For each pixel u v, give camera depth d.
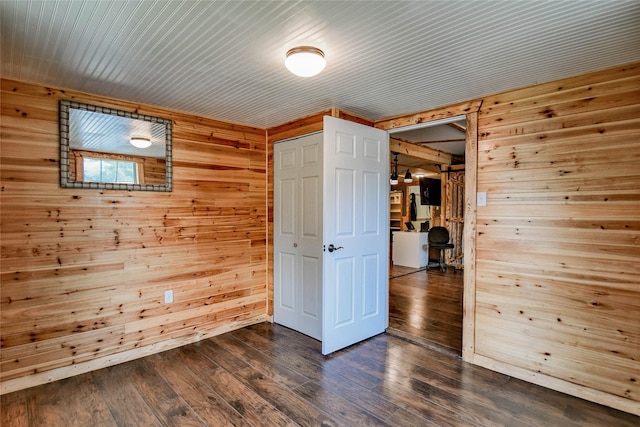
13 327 2.32
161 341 2.96
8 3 1.45
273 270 3.67
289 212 3.46
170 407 2.12
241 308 3.54
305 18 1.58
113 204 2.71
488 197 2.62
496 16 1.56
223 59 2.02
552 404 2.15
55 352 2.47
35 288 2.40
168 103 2.85
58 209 2.47
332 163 2.81
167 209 3.00
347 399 2.20
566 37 1.76
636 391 2.05
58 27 1.66
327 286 2.83
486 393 2.27
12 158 2.31
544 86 2.37
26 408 2.11
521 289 2.46
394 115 3.25
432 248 7.18
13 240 2.31
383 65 2.10
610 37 1.76
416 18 1.58
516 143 2.49
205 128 3.24
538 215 2.39
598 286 2.17
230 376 2.50
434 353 2.89
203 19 1.58
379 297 3.30
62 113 2.47
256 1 1.44
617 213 2.10
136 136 2.83
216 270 3.33
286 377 2.48
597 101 2.17
